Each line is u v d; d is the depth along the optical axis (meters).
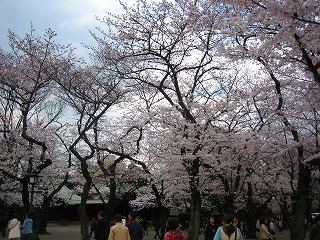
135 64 15.55
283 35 7.93
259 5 7.62
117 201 18.66
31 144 18.58
